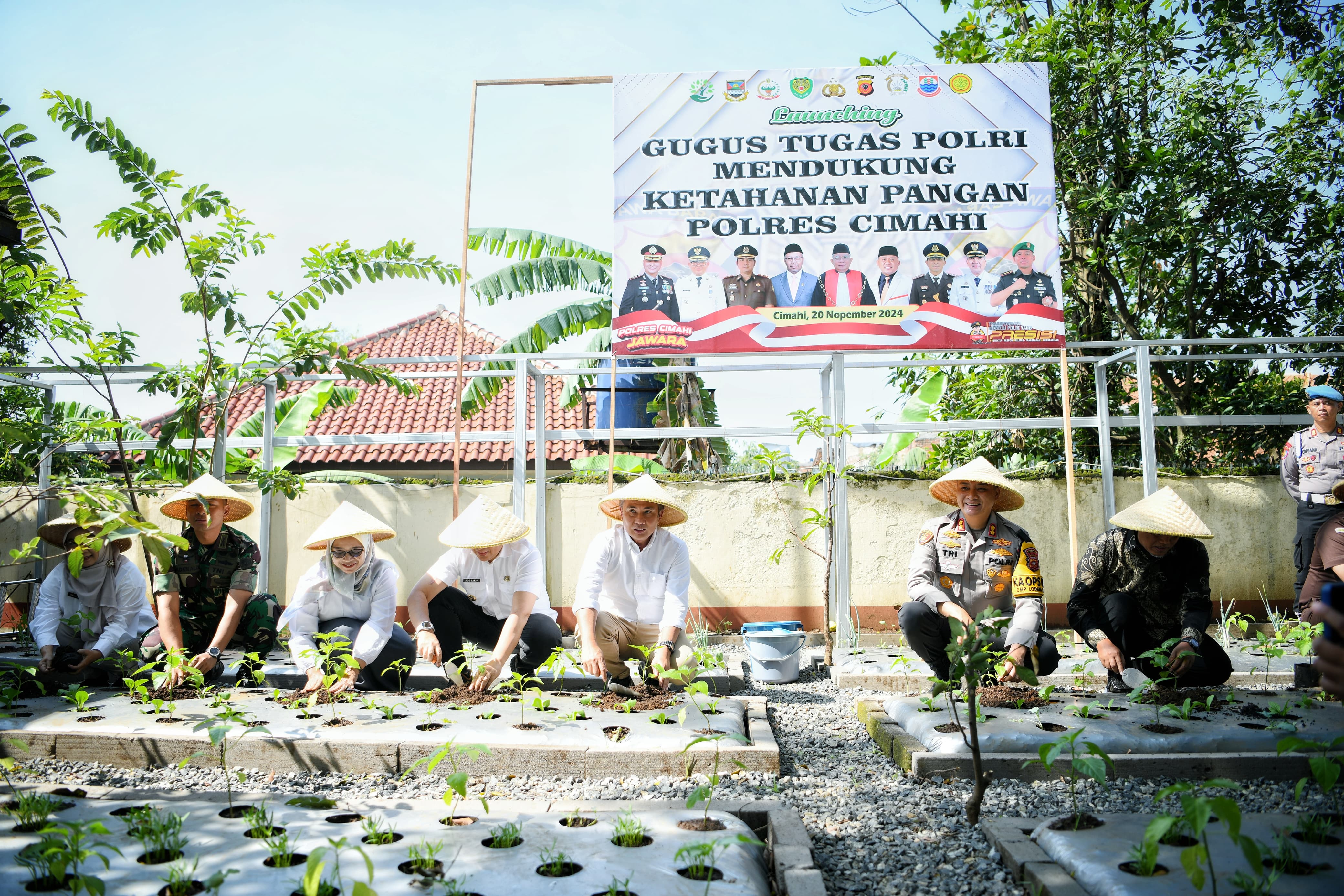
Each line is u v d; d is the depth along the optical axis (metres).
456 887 2.29
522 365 7.56
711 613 7.94
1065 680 5.31
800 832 2.87
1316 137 8.41
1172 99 8.77
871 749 4.25
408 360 7.44
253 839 2.63
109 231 6.66
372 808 2.97
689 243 7.35
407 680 5.30
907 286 7.27
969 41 9.80
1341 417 7.49
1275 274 8.92
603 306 10.11
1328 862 2.40
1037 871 2.55
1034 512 7.89
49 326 6.15
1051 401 9.49
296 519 7.95
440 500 7.95
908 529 7.94
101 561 5.05
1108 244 9.20
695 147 7.43
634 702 4.32
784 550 7.95
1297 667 5.06
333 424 13.99
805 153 7.39
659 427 10.28
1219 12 8.98
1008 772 3.61
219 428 7.25
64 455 8.53
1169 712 4.13
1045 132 7.38
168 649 4.80
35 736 3.96
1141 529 4.44
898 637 7.44
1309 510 6.35
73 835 2.24
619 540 4.90
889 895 2.64
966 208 7.33
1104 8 9.35
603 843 2.63
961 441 9.83
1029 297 7.27
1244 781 3.54
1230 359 7.48
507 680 4.80
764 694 5.60
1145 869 2.37
